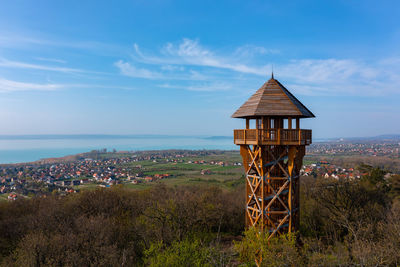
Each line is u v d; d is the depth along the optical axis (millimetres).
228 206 38844
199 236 27078
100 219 25578
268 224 18969
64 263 18484
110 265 18578
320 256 14539
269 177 18219
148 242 23578
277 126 18672
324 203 30906
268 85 19109
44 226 27188
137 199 40062
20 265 18688
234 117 19484
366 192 31938
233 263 18844
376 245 16109
